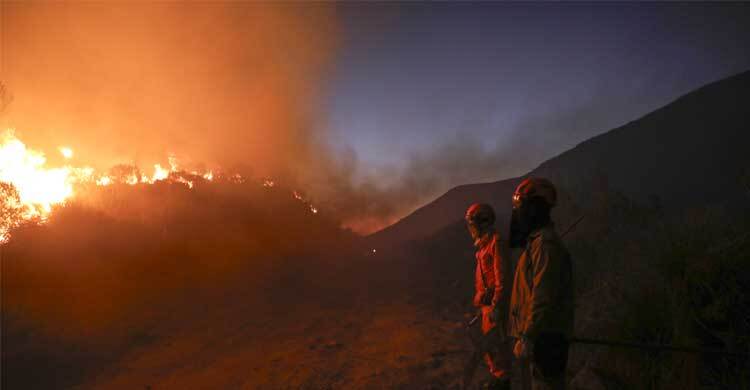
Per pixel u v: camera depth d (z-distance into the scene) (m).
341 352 6.26
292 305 9.67
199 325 8.20
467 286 10.10
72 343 7.21
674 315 3.47
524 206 2.76
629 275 4.66
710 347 3.27
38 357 6.56
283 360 6.09
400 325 7.44
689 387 3.11
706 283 3.51
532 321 2.49
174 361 6.44
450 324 7.21
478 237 3.91
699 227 4.20
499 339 3.61
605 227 7.32
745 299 3.31
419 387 4.72
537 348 2.50
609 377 3.53
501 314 3.54
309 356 6.17
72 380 5.94
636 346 2.62
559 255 2.56
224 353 6.66
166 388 5.45
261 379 5.45
